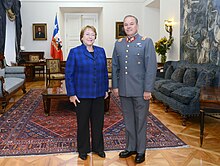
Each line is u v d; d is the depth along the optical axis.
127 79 2.60
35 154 2.86
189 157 2.77
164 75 6.27
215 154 2.85
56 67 8.02
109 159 2.74
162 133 3.56
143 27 9.99
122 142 3.22
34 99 5.98
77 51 2.65
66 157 2.79
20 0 9.57
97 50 2.73
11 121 4.18
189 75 4.81
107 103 4.55
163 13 7.78
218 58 4.60
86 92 2.66
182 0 6.20
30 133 3.58
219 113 3.00
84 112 2.71
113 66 2.73
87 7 9.93
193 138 3.37
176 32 6.70
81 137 2.76
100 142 2.83
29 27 9.76
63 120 4.24
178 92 4.12
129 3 9.95
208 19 4.97
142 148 2.68
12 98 6.09
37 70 9.70
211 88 3.53
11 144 3.16
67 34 10.98
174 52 6.88
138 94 2.58
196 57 5.52
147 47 2.52
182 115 3.95
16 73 6.72
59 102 5.63
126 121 2.76
